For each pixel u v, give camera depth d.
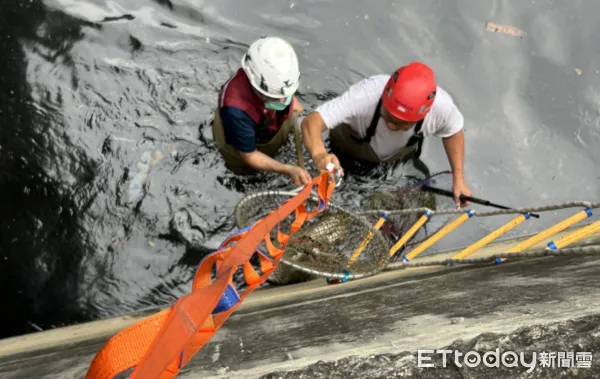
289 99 3.33
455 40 4.63
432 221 4.23
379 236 3.01
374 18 4.66
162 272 4.08
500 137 4.44
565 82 4.53
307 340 1.75
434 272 2.87
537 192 4.35
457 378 1.26
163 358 1.00
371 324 1.81
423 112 3.30
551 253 2.30
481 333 1.40
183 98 4.43
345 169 4.27
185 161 4.30
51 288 3.93
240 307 2.92
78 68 4.39
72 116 4.29
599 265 2.10
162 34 4.57
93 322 3.66
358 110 3.60
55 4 4.52
